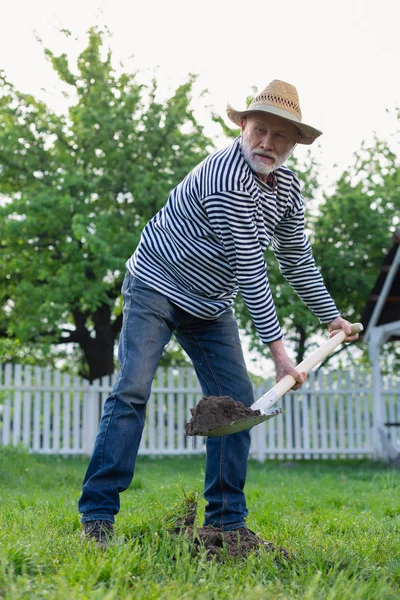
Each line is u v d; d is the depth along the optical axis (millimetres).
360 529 4141
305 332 18156
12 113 16469
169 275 3625
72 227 14492
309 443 13797
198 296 3627
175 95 16594
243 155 3453
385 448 13328
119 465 3355
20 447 10516
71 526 3754
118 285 16234
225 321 3799
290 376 3396
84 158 16297
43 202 15047
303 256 3920
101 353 17250
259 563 3029
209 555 3154
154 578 2727
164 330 3582
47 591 2416
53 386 13266
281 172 3643
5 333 17344
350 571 2936
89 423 13344
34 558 2826
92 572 2658
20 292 15484
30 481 7637
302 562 3139
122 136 15812
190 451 13555
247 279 3412
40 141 16531
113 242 15172
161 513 3572
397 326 13211
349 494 6859
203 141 16688
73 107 16484
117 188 16031
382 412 13742
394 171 17781
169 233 3611
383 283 13391
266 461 13703
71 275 14883
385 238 17062
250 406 3605
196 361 3832
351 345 19719
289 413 13836
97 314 17094
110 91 16344
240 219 3389
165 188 15617
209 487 3723
